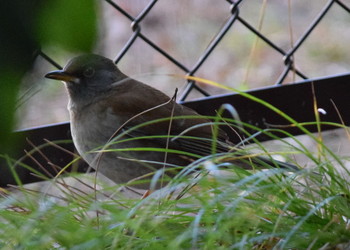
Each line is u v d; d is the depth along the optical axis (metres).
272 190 5.15
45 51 2.44
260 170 5.48
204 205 4.79
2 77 2.24
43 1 2.23
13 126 2.31
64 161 8.17
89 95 8.20
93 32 2.28
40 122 12.85
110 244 4.84
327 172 5.31
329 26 17.80
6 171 7.68
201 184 5.03
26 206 5.09
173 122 8.16
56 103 13.32
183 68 9.02
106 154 7.81
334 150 10.45
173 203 5.02
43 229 4.61
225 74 16.09
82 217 5.05
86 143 7.97
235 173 5.65
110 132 7.98
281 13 18.34
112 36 15.17
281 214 4.67
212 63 16.48
